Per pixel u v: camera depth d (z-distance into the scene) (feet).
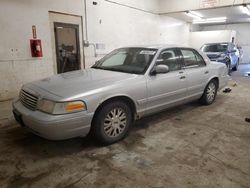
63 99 7.70
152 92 10.42
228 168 7.64
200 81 13.57
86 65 23.00
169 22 38.01
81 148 9.01
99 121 8.66
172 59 11.96
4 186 6.59
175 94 11.82
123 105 9.43
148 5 30.99
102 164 7.83
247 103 16.08
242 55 55.31
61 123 7.55
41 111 7.95
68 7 20.07
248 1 24.98
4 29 15.87
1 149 8.87
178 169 7.55
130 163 7.91
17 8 16.38
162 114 13.39
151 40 33.45
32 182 6.79
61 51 20.33
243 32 54.19
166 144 9.42
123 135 9.78
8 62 16.49
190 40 49.98
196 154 8.59
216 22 49.70
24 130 10.77
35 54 17.85
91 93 8.27
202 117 12.91
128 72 10.68
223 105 15.52
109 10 24.64
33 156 8.35
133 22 28.76
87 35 22.52
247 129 11.16
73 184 6.72
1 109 14.17
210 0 27.86
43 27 18.38
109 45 25.53
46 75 19.31
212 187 6.63
